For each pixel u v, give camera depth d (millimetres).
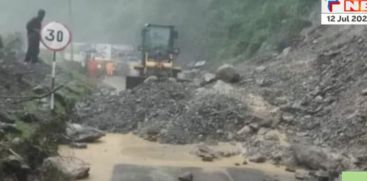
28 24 15898
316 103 12141
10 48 16312
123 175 7875
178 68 20719
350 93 12031
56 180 6930
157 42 21266
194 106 12281
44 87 12008
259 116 11398
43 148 7793
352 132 10133
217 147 10203
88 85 17703
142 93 14242
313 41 18828
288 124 11320
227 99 12539
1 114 8555
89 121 12086
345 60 14203
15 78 11898
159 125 11484
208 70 27031
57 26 10672
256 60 20906
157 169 8422
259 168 8922
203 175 8195
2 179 6117
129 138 11070
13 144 6996
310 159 8898
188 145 10578
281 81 14758
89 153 9305
